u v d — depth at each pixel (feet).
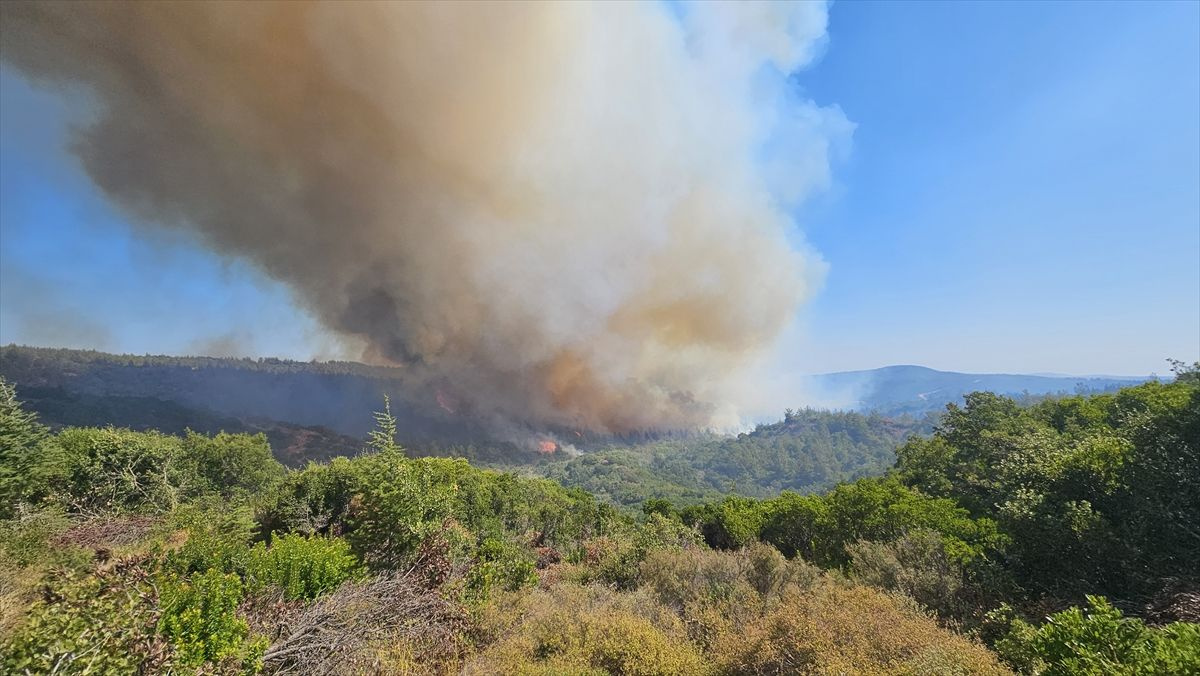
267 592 20.70
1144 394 62.44
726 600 23.65
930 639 16.20
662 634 18.83
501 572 29.30
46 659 11.56
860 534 44.47
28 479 43.70
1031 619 25.17
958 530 39.52
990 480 58.29
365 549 27.58
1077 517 28.94
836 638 16.26
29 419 47.83
